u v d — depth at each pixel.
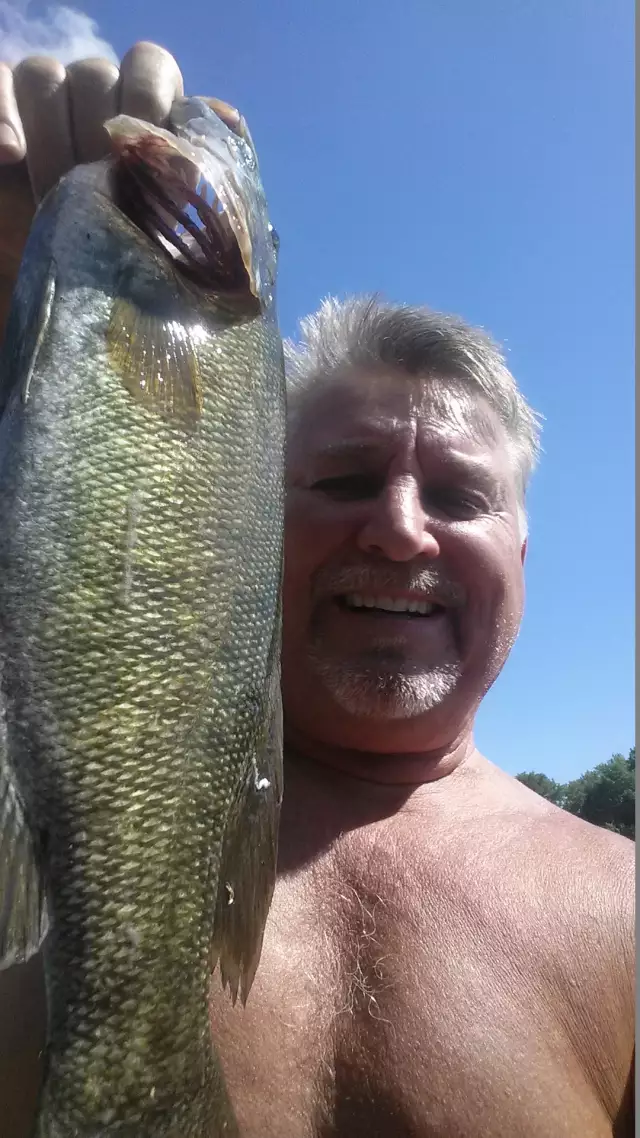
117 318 0.24
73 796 0.22
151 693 0.23
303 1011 0.31
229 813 0.25
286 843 0.37
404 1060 0.31
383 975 0.33
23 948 0.21
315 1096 0.30
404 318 0.45
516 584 0.44
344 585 0.40
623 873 0.38
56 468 0.22
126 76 0.27
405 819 0.39
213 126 0.27
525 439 0.49
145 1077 0.22
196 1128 0.22
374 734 0.39
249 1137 0.29
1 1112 0.28
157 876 0.23
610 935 0.36
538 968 0.34
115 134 0.25
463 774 0.43
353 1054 0.31
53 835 0.22
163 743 0.23
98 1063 0.22
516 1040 0.32
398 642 0.40
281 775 0.27
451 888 0.35
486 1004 0.32
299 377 0.46
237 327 0.26
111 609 0.22
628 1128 0.33
